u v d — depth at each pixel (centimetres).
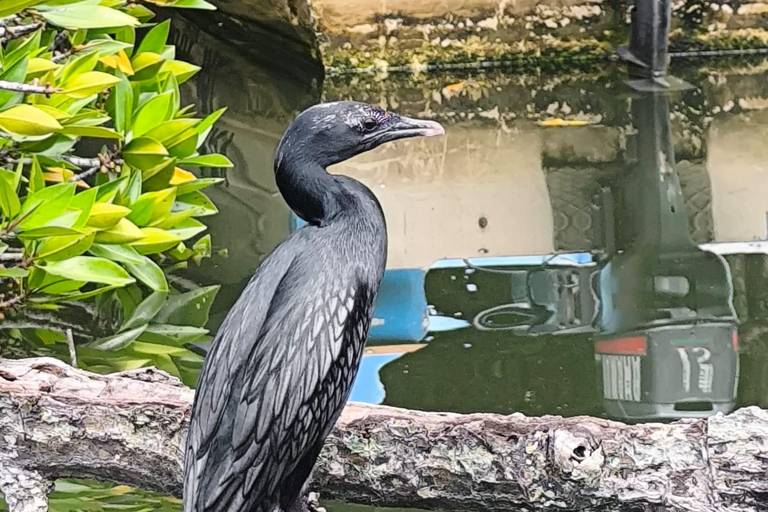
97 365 506
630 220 671
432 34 1018
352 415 365
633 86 936
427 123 387
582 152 788
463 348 520
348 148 381
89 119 552
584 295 575
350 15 1003
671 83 941
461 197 715
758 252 621
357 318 354
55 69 520
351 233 366
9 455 377
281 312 342
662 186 720
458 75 1009
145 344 529
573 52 1022
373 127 383
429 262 618
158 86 622
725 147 784
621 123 844
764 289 577
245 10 1038
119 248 539
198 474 327
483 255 627
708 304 561
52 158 565
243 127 855
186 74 652
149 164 570
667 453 340
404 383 486
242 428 327
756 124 829
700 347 517
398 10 1007
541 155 787
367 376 494
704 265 607
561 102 908
